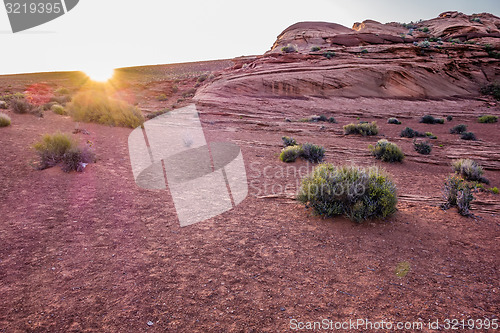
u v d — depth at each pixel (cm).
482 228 505
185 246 414
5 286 293
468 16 7981
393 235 469
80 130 1237
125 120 1534
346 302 301
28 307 266
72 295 288
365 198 519
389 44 5288
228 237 451
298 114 2700
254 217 540
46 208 506
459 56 4625
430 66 4159
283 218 538
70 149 743
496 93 3869
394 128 2067
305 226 502
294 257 396
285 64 4162
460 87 4078
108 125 1499
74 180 668
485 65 4478
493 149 1354
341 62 4075
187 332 249
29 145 924
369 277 350
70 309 268
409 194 710
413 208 598
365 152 1243
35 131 1166
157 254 386
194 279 333
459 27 6106
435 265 381
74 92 3631
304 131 1820
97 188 634
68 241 401
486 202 658
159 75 8344
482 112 2984
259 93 3425
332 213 537
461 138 1655
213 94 3250
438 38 5784
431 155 1230
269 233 471
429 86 3891
